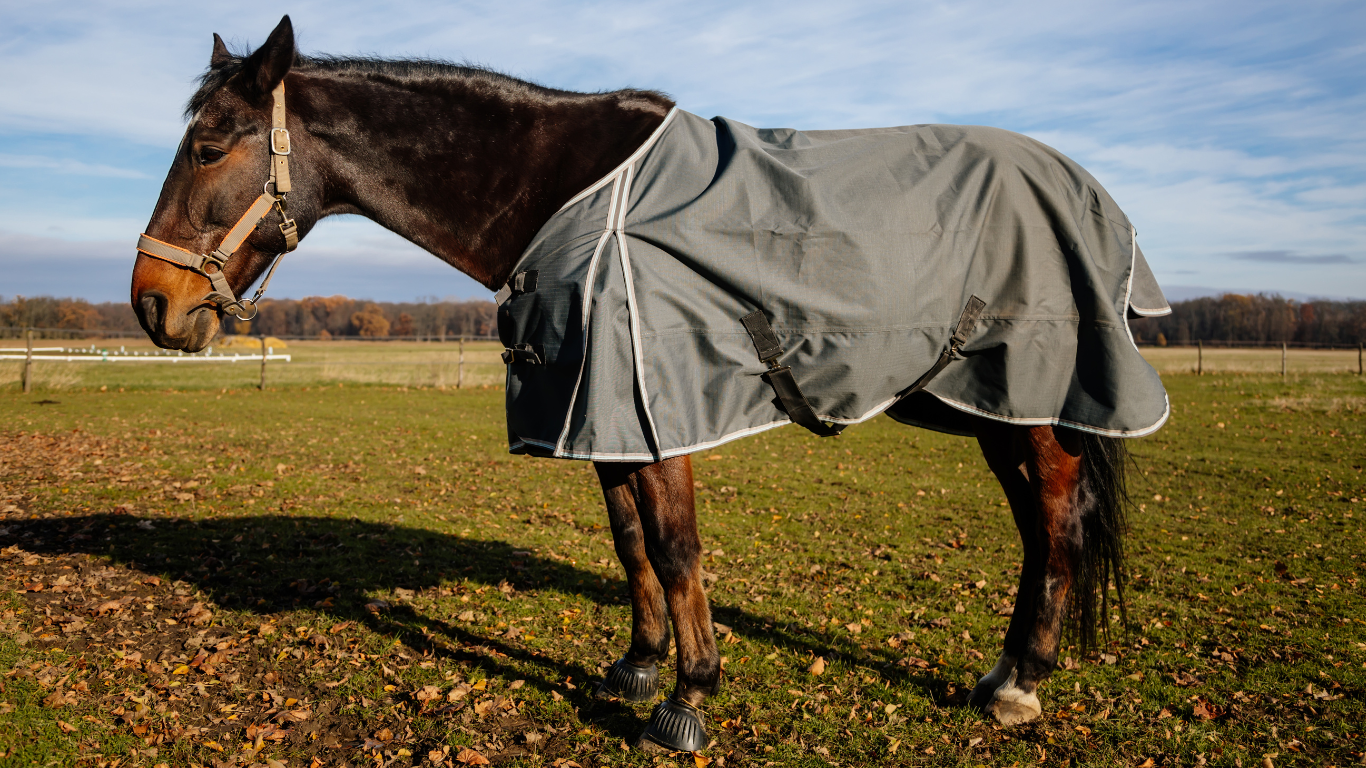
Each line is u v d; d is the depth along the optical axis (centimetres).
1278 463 828
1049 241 236
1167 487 712
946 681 299
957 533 555
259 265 238
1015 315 231
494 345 5875
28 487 610
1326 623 361
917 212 223
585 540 517
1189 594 407
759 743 247
